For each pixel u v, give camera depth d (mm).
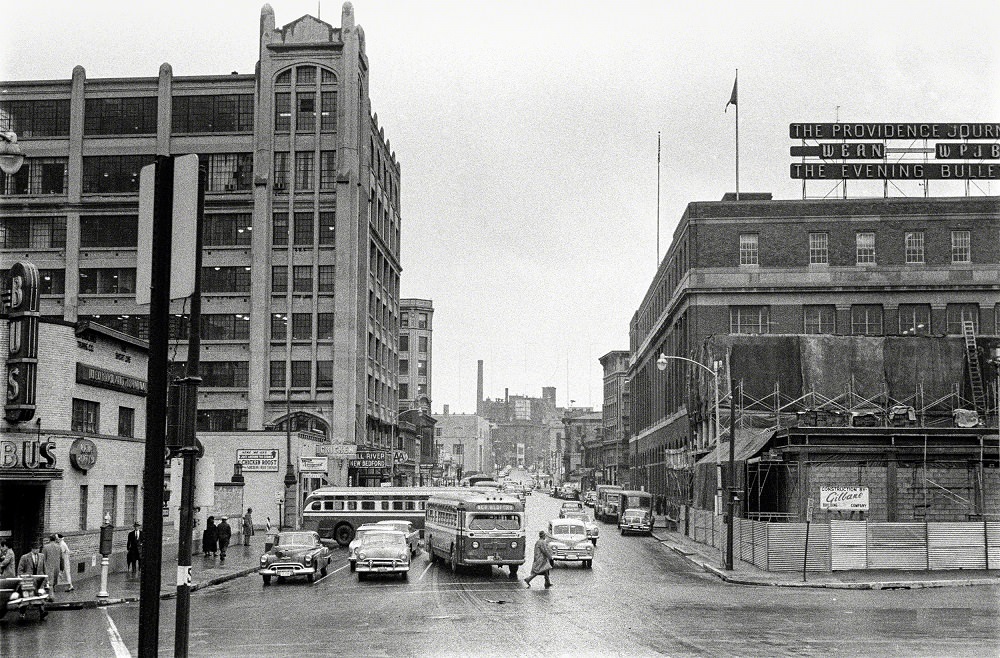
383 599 29016
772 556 38656
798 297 71188
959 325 70125
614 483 146000
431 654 18484
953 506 45750
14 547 32906
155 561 8469
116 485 38250
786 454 48562
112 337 38219
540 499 144625
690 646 19562
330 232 81625
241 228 82438
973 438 45750
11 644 20250
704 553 48156
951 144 71000
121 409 40156
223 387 80875
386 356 99125
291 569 34062
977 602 28672
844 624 23297
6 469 31703
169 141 83062
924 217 71062
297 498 66250
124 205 82688
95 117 83812
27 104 83875
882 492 45906
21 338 32969
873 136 71250
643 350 108750
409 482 116125
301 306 80750
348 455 67625
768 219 71875
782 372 62438
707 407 63656
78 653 18922
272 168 82000
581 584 34125
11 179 83375
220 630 22219
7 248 83000
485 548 36531
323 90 82625
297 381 80188
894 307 70562
